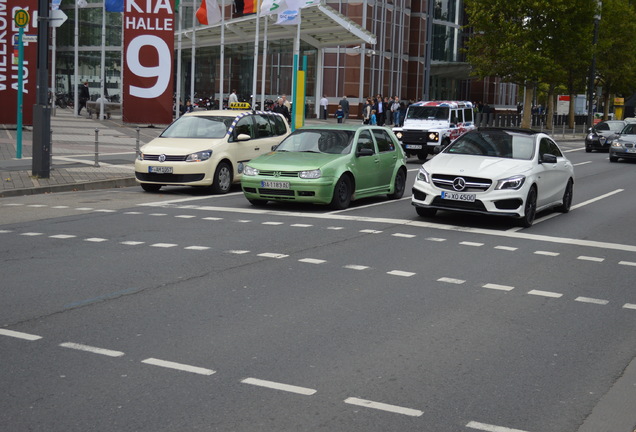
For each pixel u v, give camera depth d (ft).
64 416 16.78
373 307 26.58
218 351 21.36
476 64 182.91
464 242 39.88
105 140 101.45
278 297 27.50
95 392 18.16
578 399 18.63
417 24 214.07
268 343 22.21
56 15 59.72
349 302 27.14
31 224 41.98
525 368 20.77
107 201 52.54
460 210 44.55
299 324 24.23
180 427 16.34
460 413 17.52
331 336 23.08
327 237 39.86
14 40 102.99
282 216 46.65
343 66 188.65
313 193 48.37
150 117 119.65
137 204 51.21
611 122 130.41
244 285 29.09
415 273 32.19
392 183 55.83
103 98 147.23
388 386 19.07
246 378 19.31
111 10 126.21
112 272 30.66
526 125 184.96
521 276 32.42
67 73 224.53
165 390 18.39
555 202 50.55
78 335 22.47
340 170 49.47
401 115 142.41
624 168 95.04
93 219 44.21
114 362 20.25
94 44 219.20
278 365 20.35
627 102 327.47
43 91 60.49
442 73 223.92
